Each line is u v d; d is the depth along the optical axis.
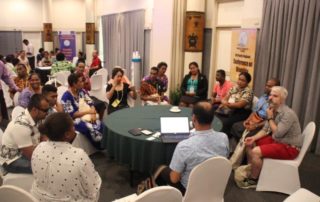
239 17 5.27
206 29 6.00
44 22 11.96
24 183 2.24
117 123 3.05
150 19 7.50
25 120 2.22
